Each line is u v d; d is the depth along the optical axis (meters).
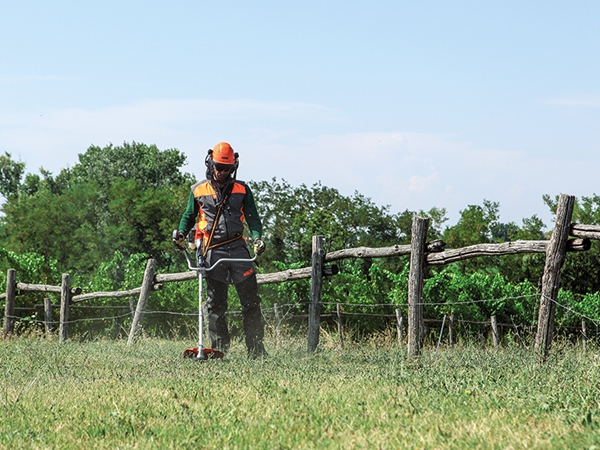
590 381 6.63
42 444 4.72
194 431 4.90
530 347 9.59
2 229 56.81
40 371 8.82
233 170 11.27
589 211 40.56
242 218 11.45
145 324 19.77
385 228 44.53
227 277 11.38
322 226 40.62
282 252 44.16
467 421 5.09
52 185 84.25
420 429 4.75
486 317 19.91
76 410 5.82
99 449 4.58
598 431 4.54
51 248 55.34
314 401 5.98
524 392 6.24
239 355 10.99
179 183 89.00
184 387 7.06
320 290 12.75
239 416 5.41
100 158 89.19
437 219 45.03
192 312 19.88
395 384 7.08
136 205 57.12
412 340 10.06
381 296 18.98
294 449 4.36
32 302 20.62
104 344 14.44
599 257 28.36
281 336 15.77
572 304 21.69
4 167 83.44
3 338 18.64
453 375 7.32
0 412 5.78
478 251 9.74
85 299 18.91
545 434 4.54
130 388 7.02
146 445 4.58
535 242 9.28
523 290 21.38
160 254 59.22
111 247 56.62
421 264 10.27
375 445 4.31
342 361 10.20
